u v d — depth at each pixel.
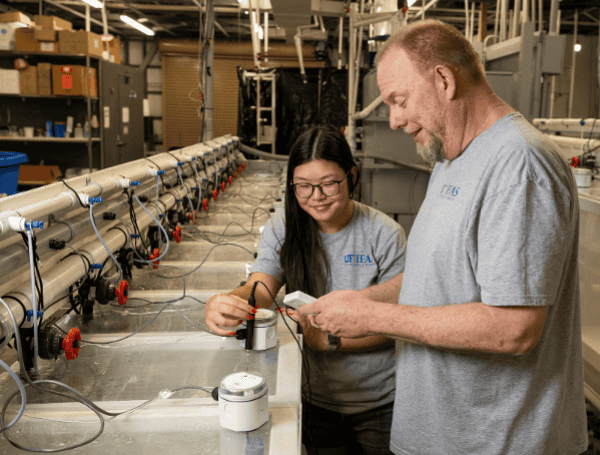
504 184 0.78
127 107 6.59
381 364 1.28
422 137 0.89
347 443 1.34
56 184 1.28
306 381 1.25
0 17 5.32
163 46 9.82
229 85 10.12
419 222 0.98
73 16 8.41
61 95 5.40
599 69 2.99
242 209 2.90
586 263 2.36
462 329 0.80
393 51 0.87
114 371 1.04
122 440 0.78
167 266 1.81
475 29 7.41
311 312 0.94
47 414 0.84
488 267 0.79
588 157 3.11
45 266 1.17
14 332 0.92
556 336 0.92
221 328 1.19
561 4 6.55
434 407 0.94
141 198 1.87
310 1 3.86
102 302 1.32
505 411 0.89
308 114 6.39
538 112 3.73
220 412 0.80
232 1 6.67
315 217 1.20
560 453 0.97
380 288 1.22
